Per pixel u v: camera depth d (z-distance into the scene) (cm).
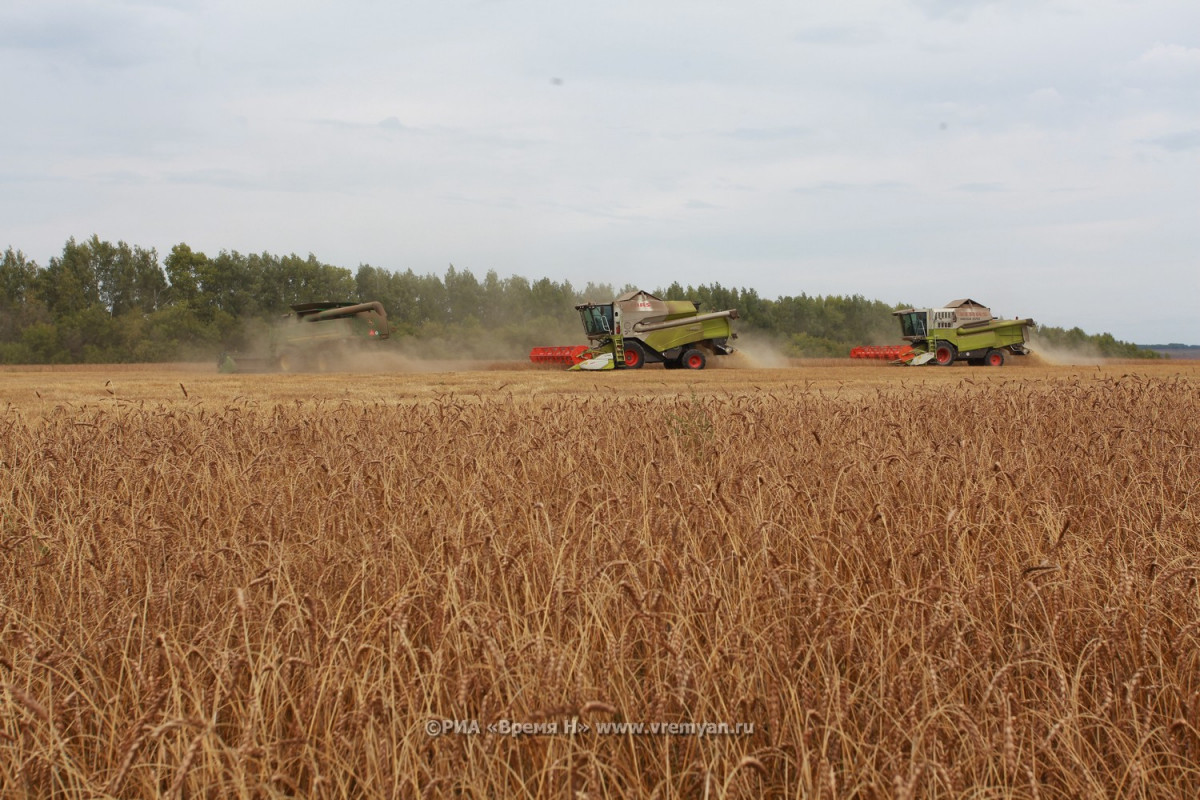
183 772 247
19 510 600
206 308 8088
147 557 459
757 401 1223
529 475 660
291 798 280
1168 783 319
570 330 6850
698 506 497
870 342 10131
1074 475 666
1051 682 359
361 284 8950
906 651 373
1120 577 419
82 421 1032
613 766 286
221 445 790
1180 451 753
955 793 284
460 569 371
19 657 365
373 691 307
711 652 334
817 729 306
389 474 632
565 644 347
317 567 450
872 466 656
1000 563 475
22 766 286
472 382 2614
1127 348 7862
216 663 325
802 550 484
